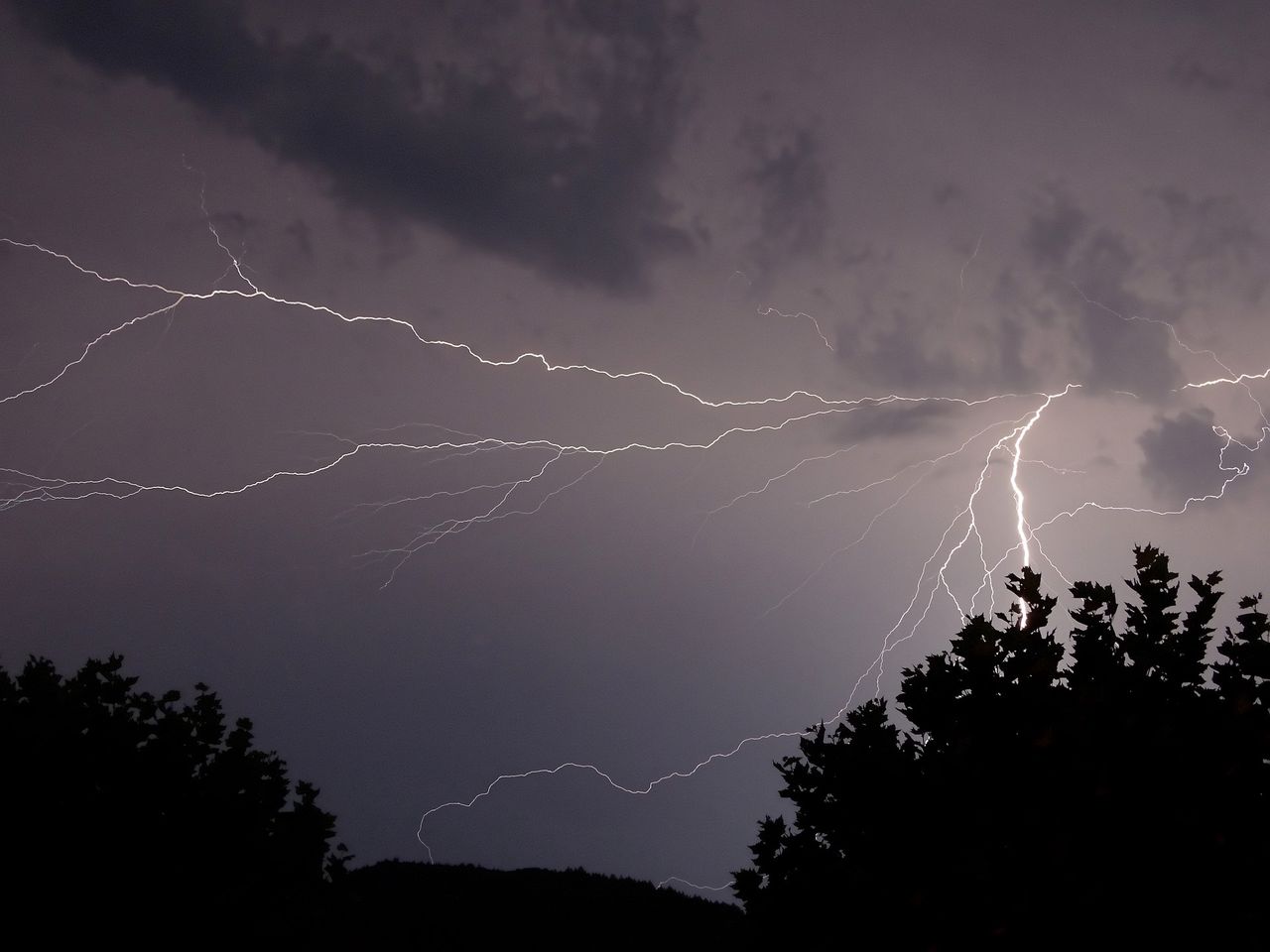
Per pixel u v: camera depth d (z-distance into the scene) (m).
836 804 4.08
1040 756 3.57
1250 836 3.26
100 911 4.48
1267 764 3.44
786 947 3.91
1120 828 3.36
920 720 3.98
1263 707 3.58
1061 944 3.28
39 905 4.40
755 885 4.11
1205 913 3.20
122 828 4.58
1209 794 3.38
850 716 4.27
